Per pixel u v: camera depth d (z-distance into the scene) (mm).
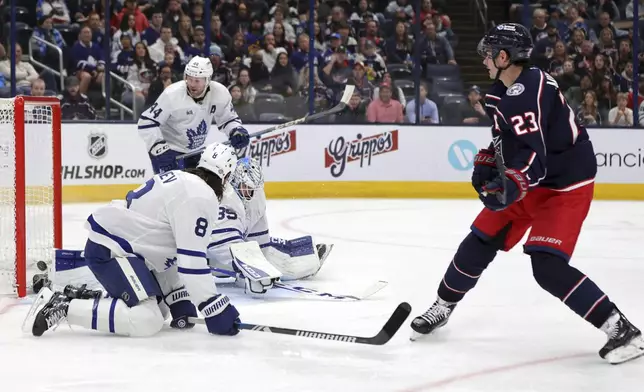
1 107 6375
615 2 16969
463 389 4266
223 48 15883
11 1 14023
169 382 4320
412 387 4285
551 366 4695
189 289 5066
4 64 14453
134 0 15547
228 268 6734
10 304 6211
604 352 4703
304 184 15297
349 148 15438
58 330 5375
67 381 4328
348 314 6008
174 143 7922
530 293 6793
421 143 15602
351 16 16594
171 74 15547
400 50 16562
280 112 15703
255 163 6871
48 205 7414
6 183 6707
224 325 5121
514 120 4516
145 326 5148
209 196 4988
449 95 16375
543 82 4594
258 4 16188
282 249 7191
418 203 14617
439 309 5238
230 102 7895
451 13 17375
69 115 14773
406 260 8531
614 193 15578
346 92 7656
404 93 16125
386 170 15562
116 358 4746
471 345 5148
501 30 4715
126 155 14289
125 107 15180
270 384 4301
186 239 4988
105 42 14727
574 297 4672
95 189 14070
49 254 7105
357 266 8148
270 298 6539
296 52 15875
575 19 16828
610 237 10461
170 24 15719
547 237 4684
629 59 16766
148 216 5086
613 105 16703
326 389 4234
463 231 10906
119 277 5105
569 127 4711
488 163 4793
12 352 4863
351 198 15398
